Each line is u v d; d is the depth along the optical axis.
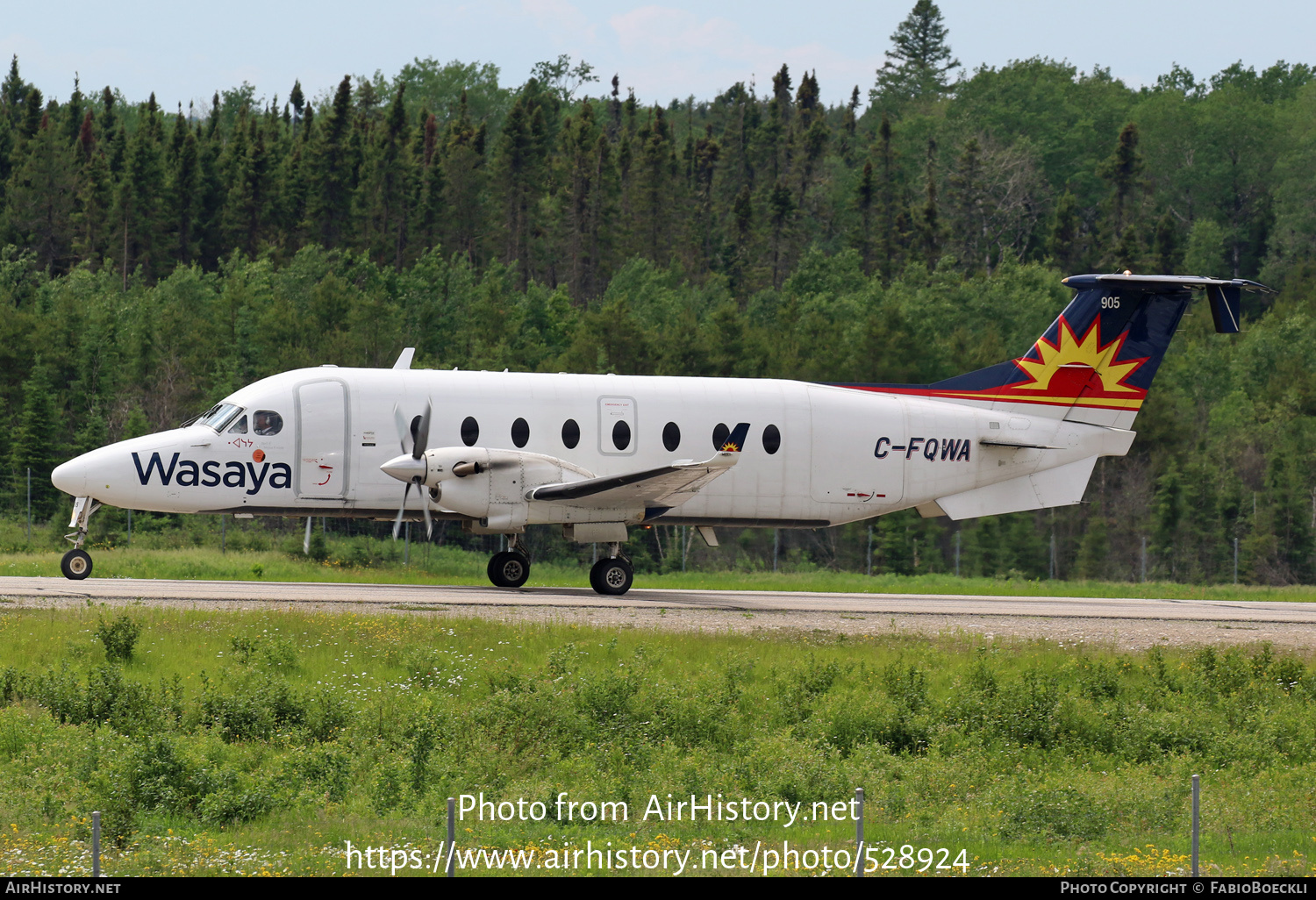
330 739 54.03
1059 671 71.25
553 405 96.81
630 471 97.75
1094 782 52.28
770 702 62.28
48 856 37.66
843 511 103.75
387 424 94.25
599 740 54.50
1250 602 124.88
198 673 62.84
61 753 47.94
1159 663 72.31
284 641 67.19
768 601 100.38
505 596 92.75
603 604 89.06
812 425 102.19
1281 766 57.22
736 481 100.56
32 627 69.19
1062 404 107.75
